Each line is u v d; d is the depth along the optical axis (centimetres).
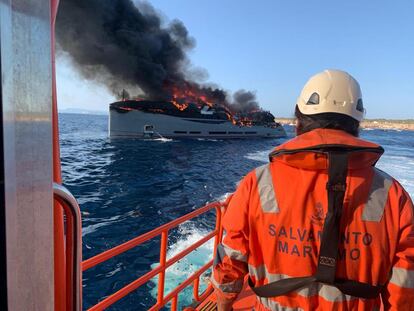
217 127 7525
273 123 8938
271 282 138
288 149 132
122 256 1315
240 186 151
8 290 70
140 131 6700
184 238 1497
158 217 1902
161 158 4353
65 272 117
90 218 1836
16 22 72
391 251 131
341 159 125
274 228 135
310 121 145
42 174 87
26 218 79
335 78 147
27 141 78
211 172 3472
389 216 131
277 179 139
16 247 73
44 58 88
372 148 128
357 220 129
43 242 89
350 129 144
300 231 131
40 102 86
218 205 452
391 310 133
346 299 130
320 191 131
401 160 5050
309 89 149
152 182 2859
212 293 476
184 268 1178
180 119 7044
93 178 2927
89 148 5109
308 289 131
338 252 129
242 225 144
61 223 114
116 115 6569
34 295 84
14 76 71
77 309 122
